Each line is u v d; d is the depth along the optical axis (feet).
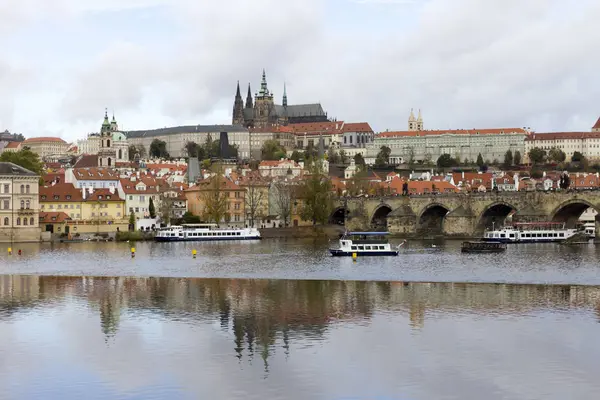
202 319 513.45
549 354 421.18
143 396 362.12
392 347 436.35
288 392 365.61
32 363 410.11
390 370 395.14
